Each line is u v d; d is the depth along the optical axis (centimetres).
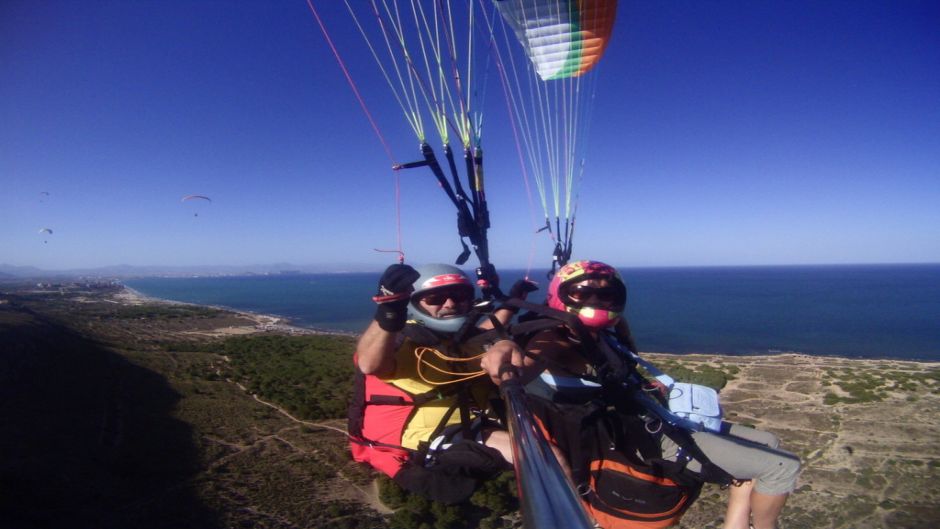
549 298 326
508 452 289
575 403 309
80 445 2234
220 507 1822
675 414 308
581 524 90
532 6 437
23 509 1611
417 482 293
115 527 1623
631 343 358
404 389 309
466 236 361
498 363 222
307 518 1758
